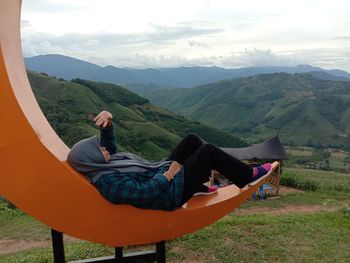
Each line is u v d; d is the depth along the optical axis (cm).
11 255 622
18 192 301
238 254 472
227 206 368
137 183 313
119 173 312
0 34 285
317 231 557
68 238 665
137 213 325
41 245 681
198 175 344
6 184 299
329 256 471
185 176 341
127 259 435
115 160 333
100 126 358
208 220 365
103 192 307
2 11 302
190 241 508
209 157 347
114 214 320
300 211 1123
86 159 313
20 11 345
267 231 545
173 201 328
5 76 275
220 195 374
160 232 347
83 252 490
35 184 299
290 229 559
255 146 1627
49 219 315
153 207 324
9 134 284
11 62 302
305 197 1377
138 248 512
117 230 331
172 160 354
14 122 283
